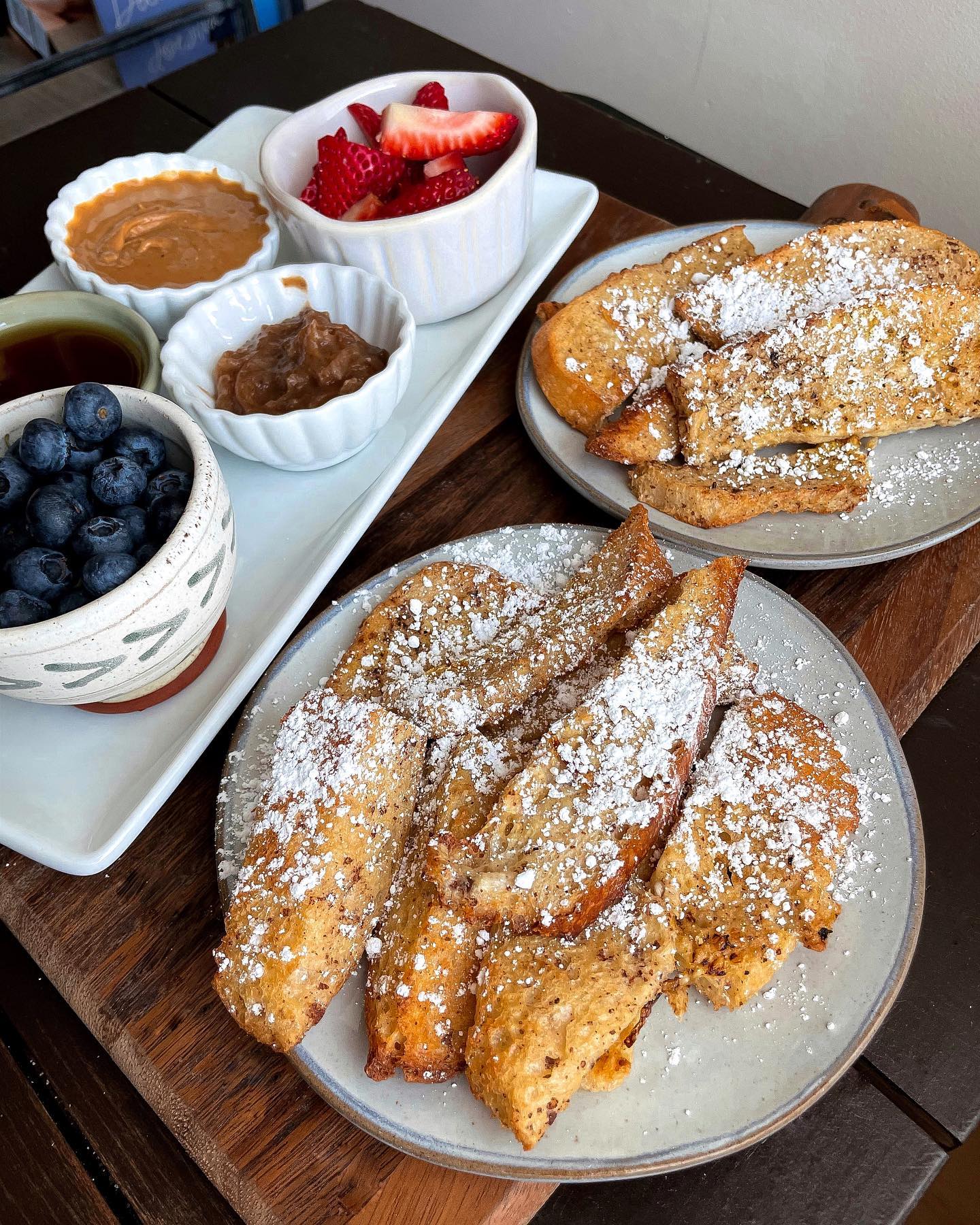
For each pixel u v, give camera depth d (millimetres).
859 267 479
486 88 516
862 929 330
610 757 342
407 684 379
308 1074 316
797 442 448
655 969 314
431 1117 309
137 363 457
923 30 667
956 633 408
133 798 376
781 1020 319
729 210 625
